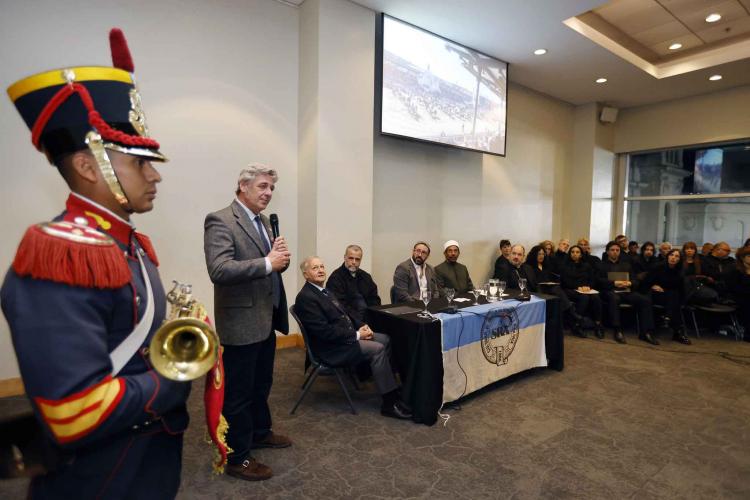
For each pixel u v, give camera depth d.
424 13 3.72
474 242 5.28
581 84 5.59
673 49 4.94
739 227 5.80
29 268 0.55
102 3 2.72
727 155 5.87
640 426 2.32
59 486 0.62
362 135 3.67
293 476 1.80
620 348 3.92
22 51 2.49
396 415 2.37
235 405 1.71
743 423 2.37
